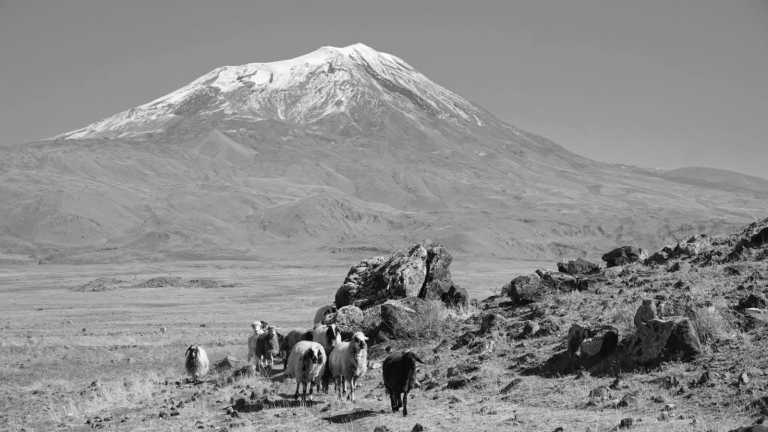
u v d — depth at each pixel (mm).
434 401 18844
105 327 52906
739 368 16891
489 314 26328
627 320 22203
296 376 20562
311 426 16875
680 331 18625
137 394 24312
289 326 51156
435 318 29281
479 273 136000
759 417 14023
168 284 114125
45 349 39062
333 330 23047
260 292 99625
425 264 34656
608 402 16484
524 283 29703
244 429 16859
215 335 45094
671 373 17688
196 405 21141
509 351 22938
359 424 16703
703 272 27000
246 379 25312
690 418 14578
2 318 62562
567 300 27250
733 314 20281
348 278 36844
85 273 156000
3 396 25672
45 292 105750
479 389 19766
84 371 31953
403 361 17266
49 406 23406
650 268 30125
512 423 15352
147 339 43375
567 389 18062
